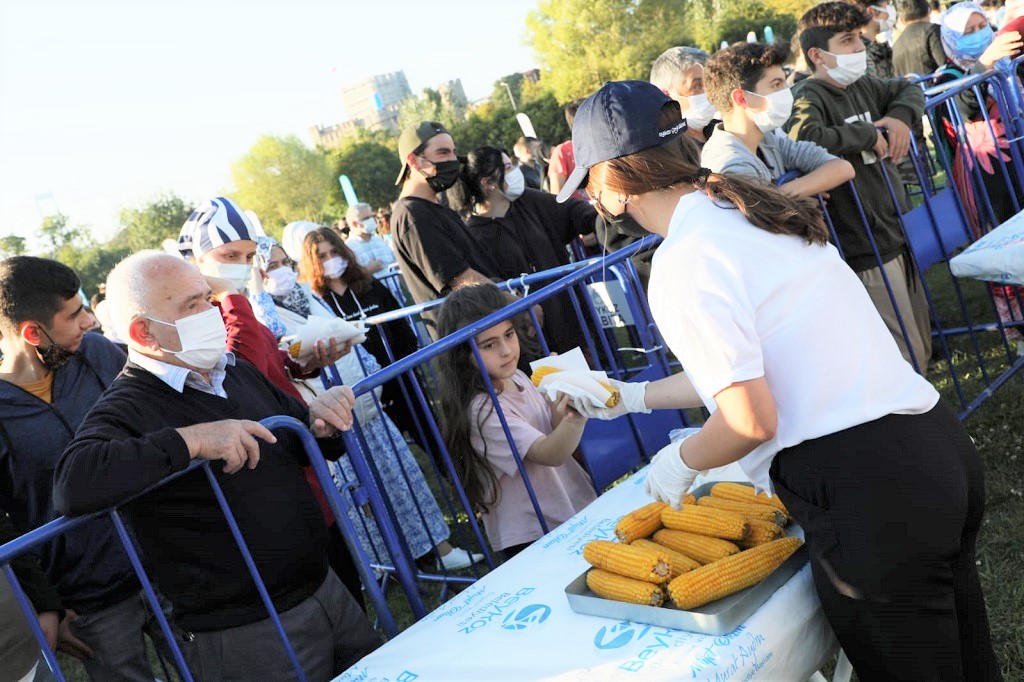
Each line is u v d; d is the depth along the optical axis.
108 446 2.06
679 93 4.16
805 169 3.82
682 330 1.72
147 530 2.32
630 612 1.93
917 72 7.00
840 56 3.97
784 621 1.84
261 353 3.15
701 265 1.71
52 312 2.95
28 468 3.00
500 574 2.43
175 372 2.36
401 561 2.67
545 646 1.96
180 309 2.35
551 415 3.21
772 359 1.75
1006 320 4.68
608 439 3.22
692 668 1.71
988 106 5.11
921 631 1.75
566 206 5.40
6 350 3.04
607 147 1.86
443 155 4.75
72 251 85.19
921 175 4.52
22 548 1.96
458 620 2.23
